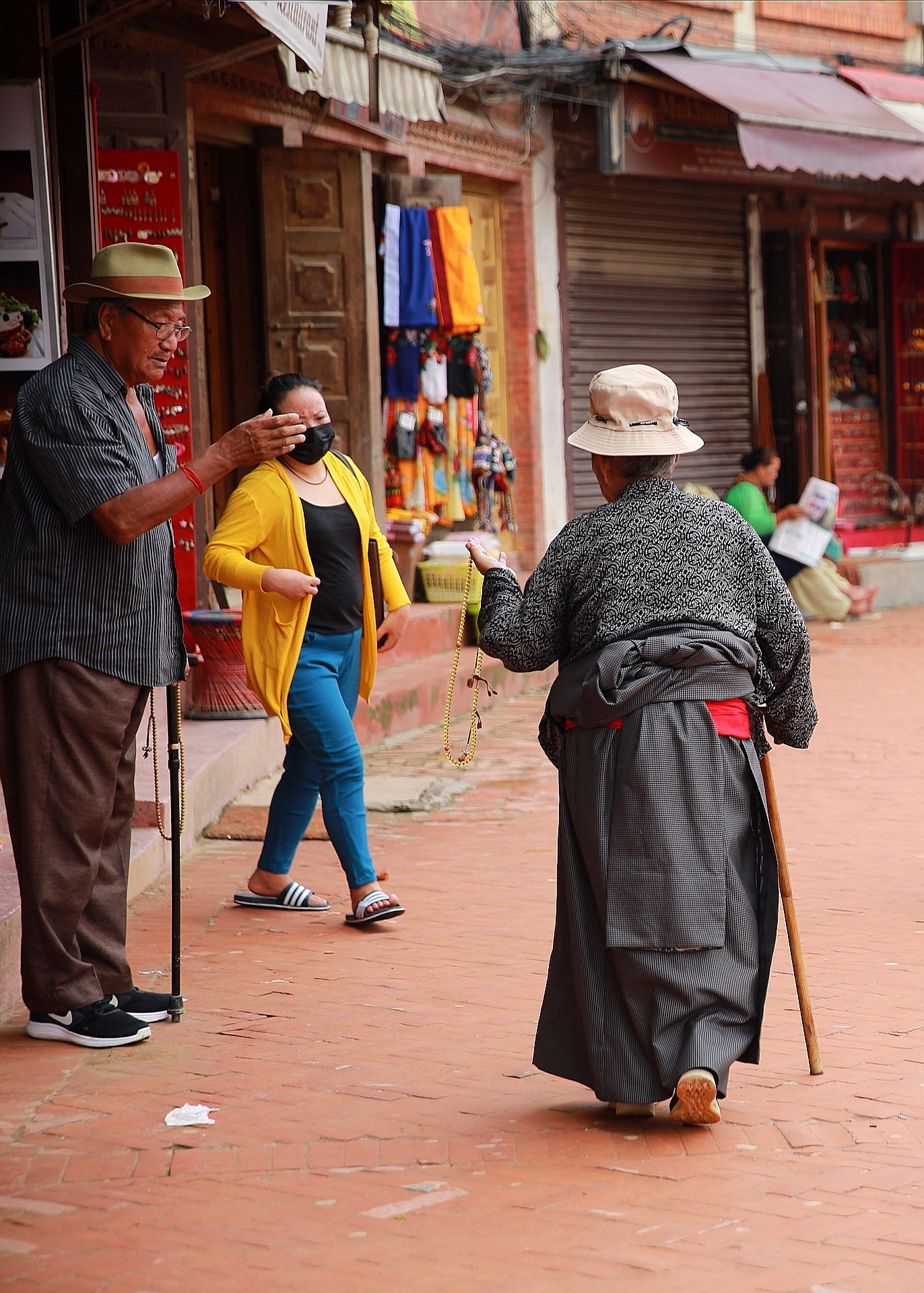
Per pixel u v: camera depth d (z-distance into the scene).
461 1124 4.29
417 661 12.65
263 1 6.66
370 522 6.62
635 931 4.05
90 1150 4.11
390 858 7.70
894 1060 4.73
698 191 17.78
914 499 21.34
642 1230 3.58
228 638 9.28
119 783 5.11
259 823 8.20
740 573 4.25
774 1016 5.20
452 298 13.09
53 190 8.02
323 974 5.76
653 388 4.27
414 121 12.80
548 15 15.47
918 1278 3.31
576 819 4.20
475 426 13.77
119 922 5.21
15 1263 3.45
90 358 4.83
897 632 16.56
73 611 4.76
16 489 4.82
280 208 12.02
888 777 9.50
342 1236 3.57
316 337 12.16
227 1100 4.48
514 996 5.46
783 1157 4.02
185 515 9.87
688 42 17.31
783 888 4.62
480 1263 3.41
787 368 19.22
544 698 13.30
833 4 18.88
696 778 4.07
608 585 4.18
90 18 8.62
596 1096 4.24
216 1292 3.28
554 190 15.84
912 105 17.17
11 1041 5.02
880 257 20.95
